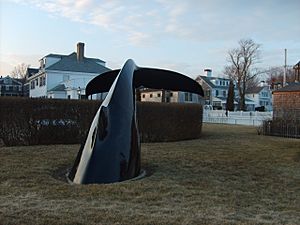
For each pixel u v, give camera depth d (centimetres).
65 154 938
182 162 853
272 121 1923
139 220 425
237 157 946
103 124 692
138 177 690
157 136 1440
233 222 427
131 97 753
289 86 3188
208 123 2997
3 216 433
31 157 884
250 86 7594
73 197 531
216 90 6456
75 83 3684
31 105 1214
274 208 500
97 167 648
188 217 442
